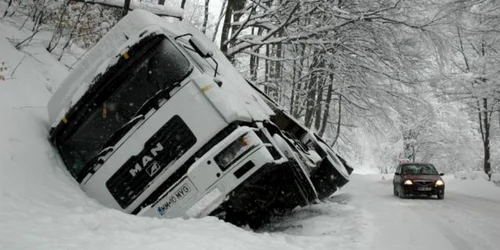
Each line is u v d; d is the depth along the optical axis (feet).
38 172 23.63
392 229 30.25
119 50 23.89
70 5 42.98
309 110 85.30
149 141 23.34
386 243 25.49
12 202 20.49
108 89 24.11
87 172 24.44
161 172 23.18
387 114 81.87
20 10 43.24
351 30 63.52
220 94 23.13
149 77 23.76
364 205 44.55
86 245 16.84
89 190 24.30
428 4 59.06
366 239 25.75
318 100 86.89
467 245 26.48
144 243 17.84
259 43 51.78
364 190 71.51
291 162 25.99
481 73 94.84
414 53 68.80
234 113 22.67
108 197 23.94
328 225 29.73
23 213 19.79
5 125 24.35
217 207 22.40
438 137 165.27
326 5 51.31
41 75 34.17
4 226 17.65
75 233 18.47
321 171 37.19
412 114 78.89
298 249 20.83
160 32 23.68
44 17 42.01
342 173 37.40
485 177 98.53
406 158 171.32
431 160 175.32
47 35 43.32
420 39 62.13
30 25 42.01
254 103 28.45
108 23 51.42
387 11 55.62
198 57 26.03
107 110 24.29
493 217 38.88
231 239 20.08
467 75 91.71
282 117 37.76
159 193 23.43
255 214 29.96
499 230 31.86
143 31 23.76
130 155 23.52
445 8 58.29
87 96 24.17
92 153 24.50
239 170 22.21
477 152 168.66
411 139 167.22
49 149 25.90
